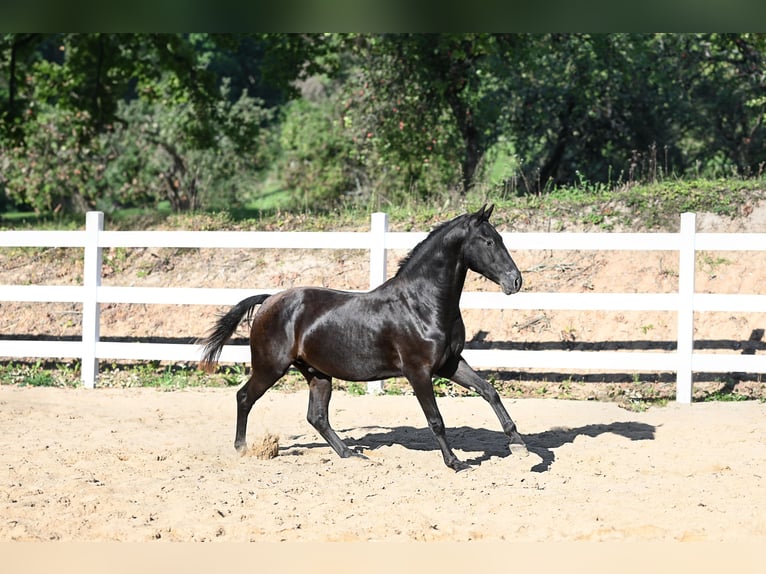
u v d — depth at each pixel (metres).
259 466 9.03
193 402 12.17
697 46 26.00
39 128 33.53
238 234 13.30
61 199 36.41
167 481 8.34
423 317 8.53
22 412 11.46
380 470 8.88
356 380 8.97
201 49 52.19
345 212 18.12
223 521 7.18
